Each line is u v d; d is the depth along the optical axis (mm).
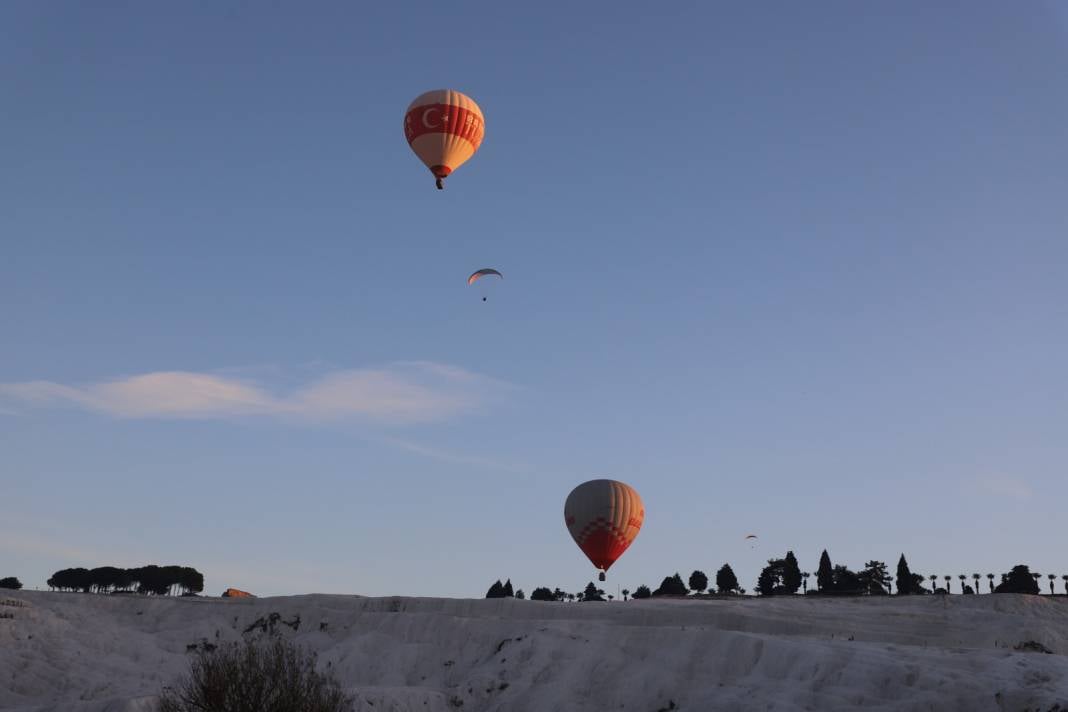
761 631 102562
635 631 95875
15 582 167375
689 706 83000
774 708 76312
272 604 118625
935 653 83250
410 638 106000
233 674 55500
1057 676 74562
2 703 91312
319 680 58031
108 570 171375
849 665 80938
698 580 171125
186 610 118812
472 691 90375
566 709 85938
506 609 113625
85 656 101750
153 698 77938
